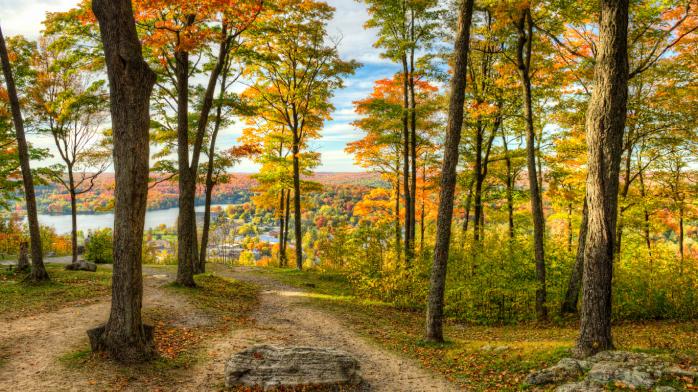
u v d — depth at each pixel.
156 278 16.55
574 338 9.72
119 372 6.77
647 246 17.17
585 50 15.46
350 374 7.17
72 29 13.58
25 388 6.05
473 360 8.25
